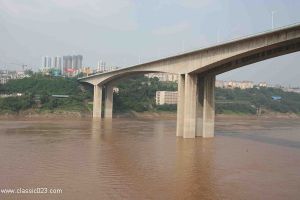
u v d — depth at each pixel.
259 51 73.12
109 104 167.38
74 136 88.94
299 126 146.38
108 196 40.66
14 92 183.00
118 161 59.28
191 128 90.50
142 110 188.00
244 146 78.81
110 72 146.88
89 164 56.31
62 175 49.06
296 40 66.06
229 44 76.62
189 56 88.81
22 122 127.62
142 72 125.69
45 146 72.06
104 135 92.69
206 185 46.34
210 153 69.06
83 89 195.75
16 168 52.34
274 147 78.19
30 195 40.03
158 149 72.25
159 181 47.62
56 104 169.12
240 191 44.09
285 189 45.19
